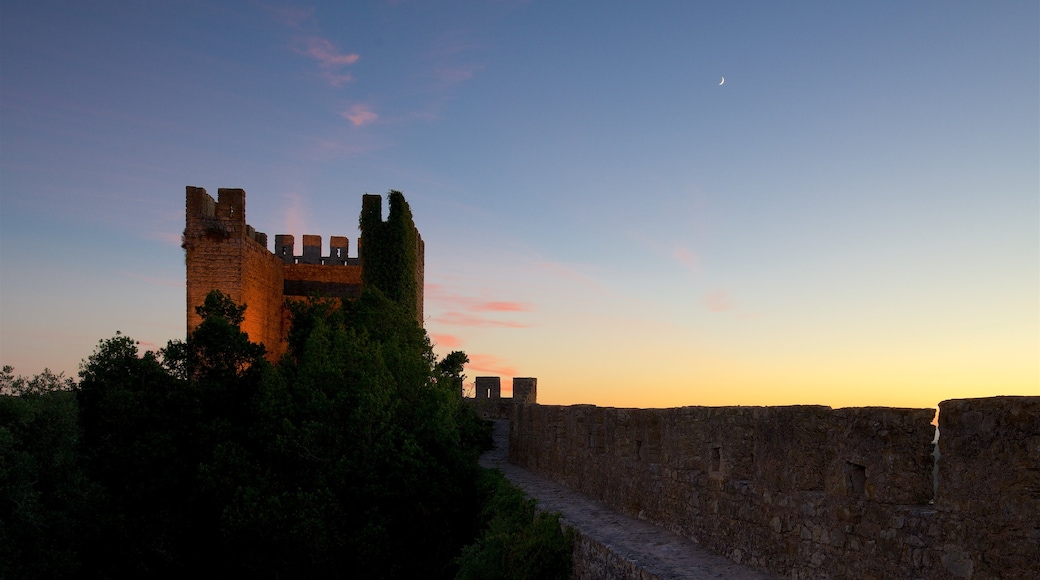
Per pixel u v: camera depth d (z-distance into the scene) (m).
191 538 31.34
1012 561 7.71
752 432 13.55
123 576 30.50
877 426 10.12
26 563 27.03
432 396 33.16
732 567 13.37
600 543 15.67
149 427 31.97
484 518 25.03
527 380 49.44
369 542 27.27
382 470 29.30
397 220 47.59
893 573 9.55
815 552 11.35
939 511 8.77
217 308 37.91
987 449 8.08
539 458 30.95
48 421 29.66
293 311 40.69
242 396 34.53
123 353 33.88
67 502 28.78
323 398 30.06
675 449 16.92
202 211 44.22
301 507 27.23
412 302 48.88
